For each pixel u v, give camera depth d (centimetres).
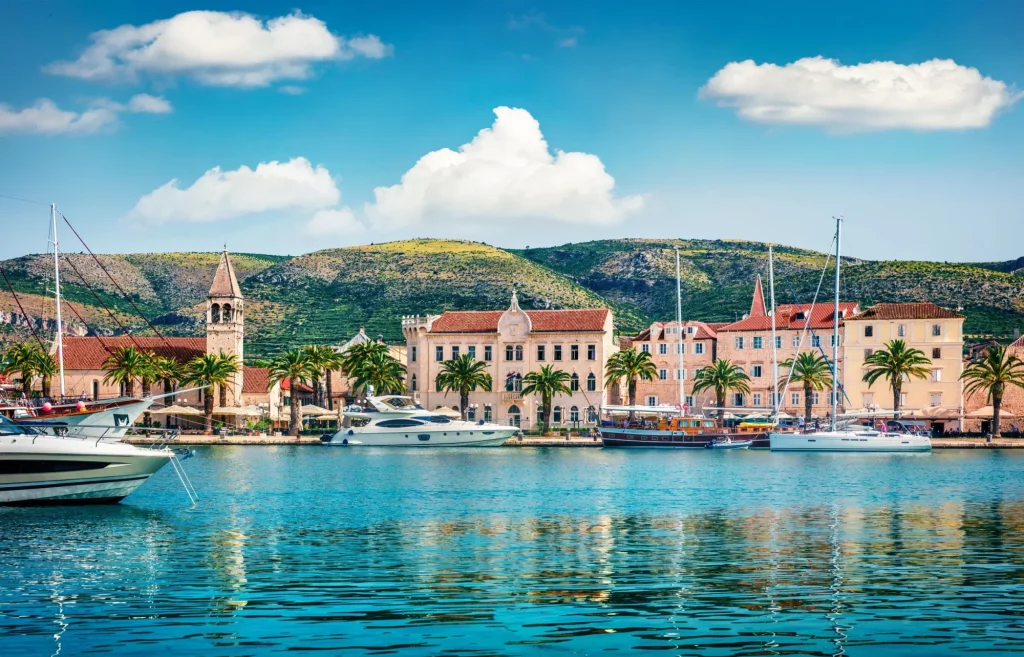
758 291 19988
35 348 17175
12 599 4181
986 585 4403
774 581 4503
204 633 3678
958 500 7425
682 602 4128
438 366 18062
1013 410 16525
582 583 4472
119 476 7000
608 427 14925
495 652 3466
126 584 4459
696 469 10431
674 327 18262
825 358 15525
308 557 5091
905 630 3712
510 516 6612
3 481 6731
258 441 15275
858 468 10531
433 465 11012
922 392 16725
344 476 9525
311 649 3500
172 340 19025
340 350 19875
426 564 4903
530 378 16662
